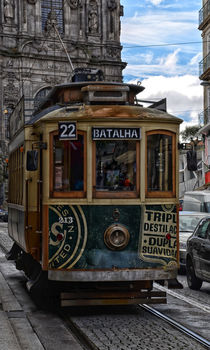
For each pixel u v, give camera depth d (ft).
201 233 48.06
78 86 39.34
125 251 34.55
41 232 36.32
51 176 35.17
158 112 36.55
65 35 226.79
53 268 34.55
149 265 34.83
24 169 39.32
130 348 27.99
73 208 34.73
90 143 34.94
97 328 32.53
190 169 36.37
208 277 44.52
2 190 214.69
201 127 156.46
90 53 231.30
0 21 219.41
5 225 169.37
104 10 234.79
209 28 145.79
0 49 216.33
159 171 35.68
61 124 34.91
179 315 36.60
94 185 34.86
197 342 29.22
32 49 221.46
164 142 35.88
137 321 34.55
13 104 218.59
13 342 28.84
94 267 34.22
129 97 40.14
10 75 219.20
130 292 35.14
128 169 35.24
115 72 234.58
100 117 34.86
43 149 35.40
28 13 221.87
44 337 31.09
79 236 34.55
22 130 41.11
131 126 35.17
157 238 35.19
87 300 34.71
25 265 47.42
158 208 35.37
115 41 235.20
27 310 39.14
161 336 30.53
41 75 223.10
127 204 34.88
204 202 93.04
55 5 226.58
